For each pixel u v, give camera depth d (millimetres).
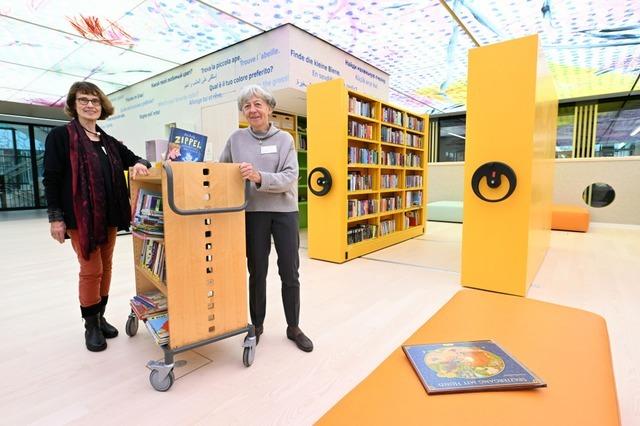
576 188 7664
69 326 2416
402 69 6859
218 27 4895
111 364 1934
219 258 1842
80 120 2090
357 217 4555
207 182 1775
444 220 8320
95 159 2043
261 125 2031
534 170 3021
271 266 3980
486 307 1474
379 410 826
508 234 3053
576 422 776
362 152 4582
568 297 3014
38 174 11133
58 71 6684
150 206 1932
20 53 5766
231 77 5602
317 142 4266
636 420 1479
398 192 5762
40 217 9258
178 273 1711
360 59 6230
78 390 1700
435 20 4816
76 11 4414
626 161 7152
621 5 4426
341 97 4039
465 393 883
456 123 11344
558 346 1138
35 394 1667
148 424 1466
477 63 3068
